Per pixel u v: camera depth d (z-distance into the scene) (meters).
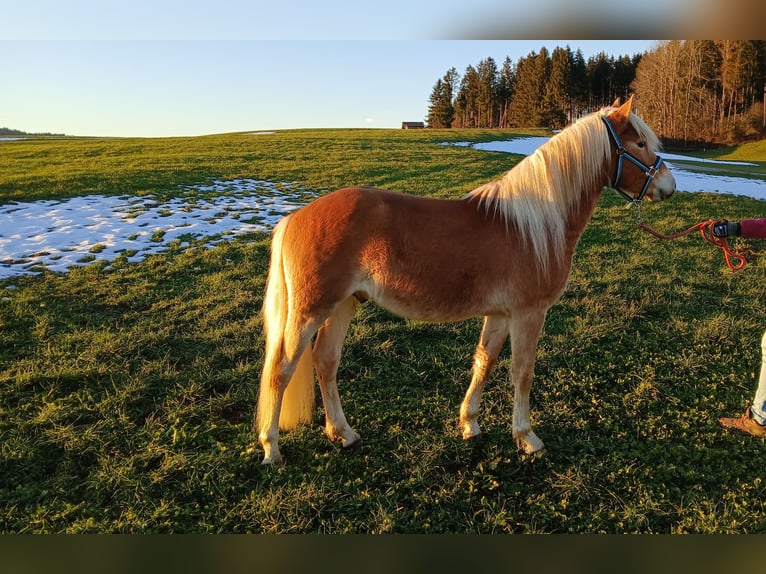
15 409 4.03
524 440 3.75
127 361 4.89
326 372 3.75
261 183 15.99
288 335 3.39
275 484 3.36
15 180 14.61
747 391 4.48
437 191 14.43
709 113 49.75
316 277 3.27
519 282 3.42
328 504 3.23
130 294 6.77
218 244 9.41
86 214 11.34
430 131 41.81
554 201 3.49
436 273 3.30
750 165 27.31
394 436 3.90
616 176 3.79
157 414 4.11
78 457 3.55
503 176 3.59
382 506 3.20
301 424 4.07
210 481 3.37
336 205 3.34
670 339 5.44
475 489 3.36
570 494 3.31
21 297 6.44
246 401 4.34
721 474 3.45
